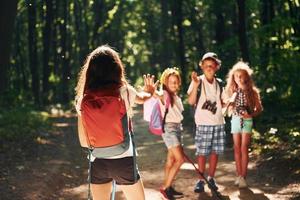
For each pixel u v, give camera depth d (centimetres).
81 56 4638
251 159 1191
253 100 930
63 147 1505
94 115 483
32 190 897
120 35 5688
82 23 4766
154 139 1769
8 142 1449
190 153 1388
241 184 930
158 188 979
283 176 998
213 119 920
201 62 930
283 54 2225
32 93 3594
